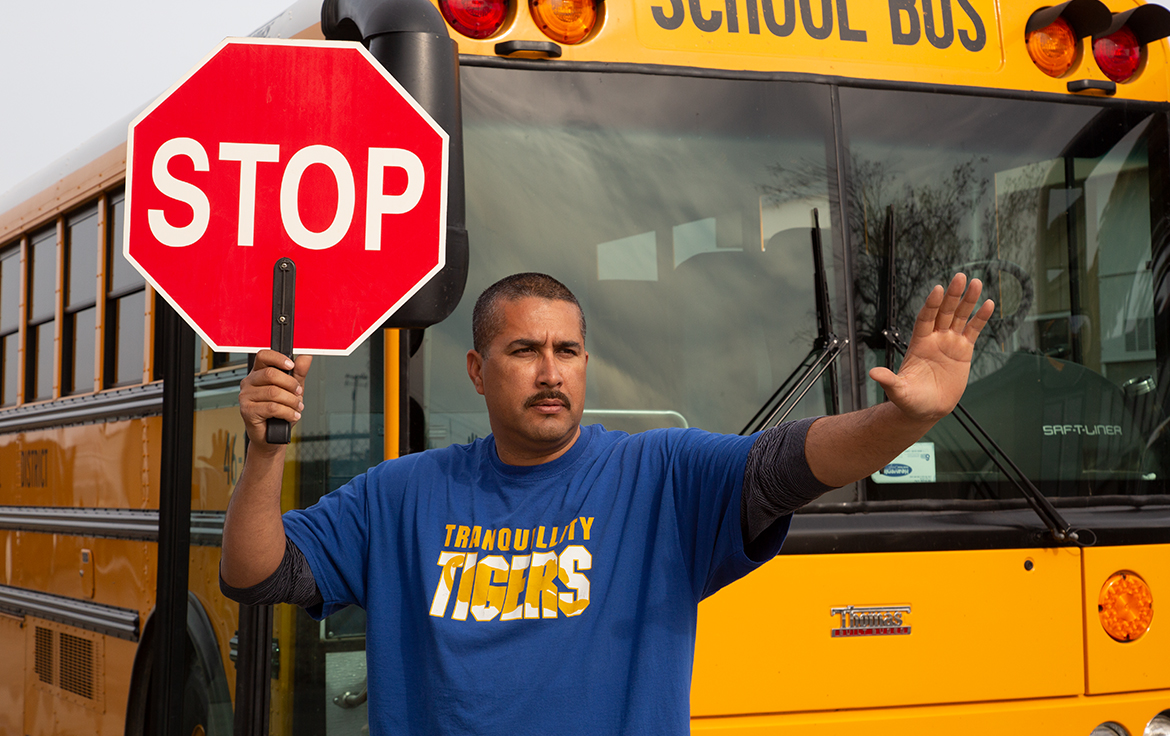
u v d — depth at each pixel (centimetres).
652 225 318
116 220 445
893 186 337
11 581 555
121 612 427
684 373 316
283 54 202
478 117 307
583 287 311
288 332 198
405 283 204
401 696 197
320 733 299
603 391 309
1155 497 348
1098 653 316
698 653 286
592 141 315
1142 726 318
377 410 291
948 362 167
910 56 342
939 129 343
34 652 521
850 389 324
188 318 197
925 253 337
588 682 188
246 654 316
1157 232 364
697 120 324
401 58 221
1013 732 305
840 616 295
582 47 316
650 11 323
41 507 516
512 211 307
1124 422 352
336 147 203
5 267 578
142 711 411
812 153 331
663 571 193
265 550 193
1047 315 349
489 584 194
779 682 289
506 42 309
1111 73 362
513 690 186
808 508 308
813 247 329
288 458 310
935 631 301
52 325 511
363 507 208
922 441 322
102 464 449
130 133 198
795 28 334
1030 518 319
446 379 293
